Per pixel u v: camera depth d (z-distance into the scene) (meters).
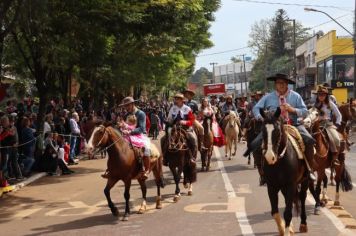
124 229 9.89
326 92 11.19
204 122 17.70
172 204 12.22
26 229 10.27
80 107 28.83
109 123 10.65
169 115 13.14
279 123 8.09
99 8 17.12
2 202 13.41
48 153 18.28
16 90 27.53
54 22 16.53
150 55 28.06
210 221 10.30
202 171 17.95
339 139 11.05
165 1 18.34
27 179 16.78
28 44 18.48
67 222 10.74
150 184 15.45
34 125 20.41
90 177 17.64
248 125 18.05
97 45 18.92
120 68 27.45
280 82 8.76
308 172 8.75
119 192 14.39
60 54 17.88
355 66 34.72
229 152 23.23
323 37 57.31
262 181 8.80
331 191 13.50
